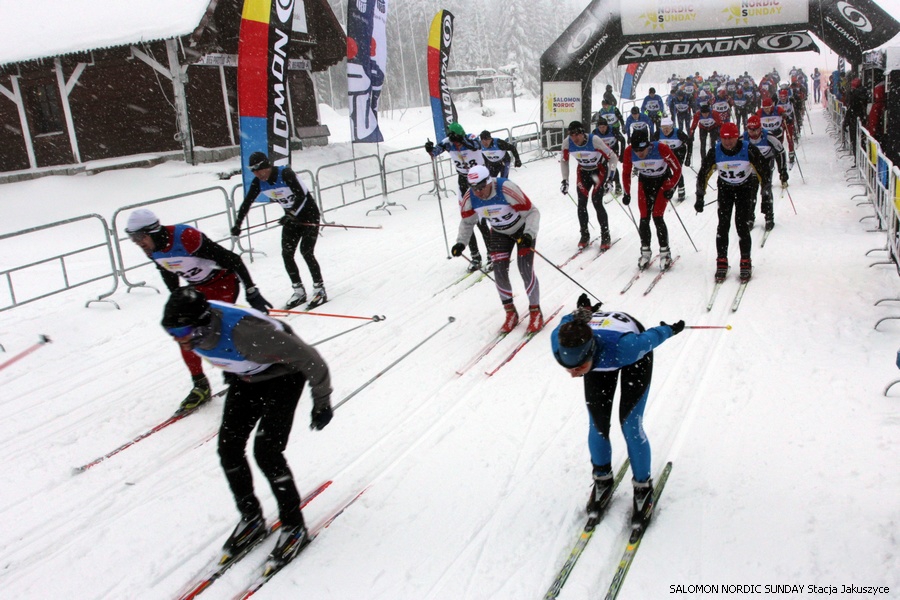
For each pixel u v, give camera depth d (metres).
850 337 4.84
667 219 9.52
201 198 11.45
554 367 4.87
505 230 5.36
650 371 3.13
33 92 14.35
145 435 4.26
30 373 5.27
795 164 13.03
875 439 3.52
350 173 13.92
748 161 5.89
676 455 3.62
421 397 4.56
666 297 6.15
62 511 3.52
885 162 6.49
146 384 5.03
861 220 8.09
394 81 48.94
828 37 15.66
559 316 5.87
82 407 4.70
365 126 10.83
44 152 14.56
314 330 5.92
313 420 2.94
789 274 6.42
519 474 3.59
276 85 9.23
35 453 4.11
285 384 2.98
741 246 6.23
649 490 3.09
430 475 3.65
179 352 5.59
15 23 14.11
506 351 5.23
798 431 3.71
